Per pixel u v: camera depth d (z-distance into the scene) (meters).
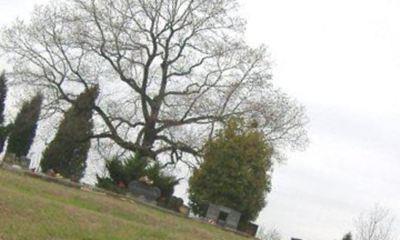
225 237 22.77
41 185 23.77
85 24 43.25
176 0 43.78
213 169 35.22
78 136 43.00
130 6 43.34
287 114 42.88
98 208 21.86
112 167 38.00
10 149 44.66
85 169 43.59
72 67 43.66
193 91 43.31
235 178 34.97
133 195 35.03
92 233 15.65
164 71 43.72
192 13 44.00
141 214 22.64
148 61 43.69
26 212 15.98
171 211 30.95
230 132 36.28
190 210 35.38
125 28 43.28
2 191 17.86
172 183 37.69
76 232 15.36
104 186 36.47
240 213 33.62
